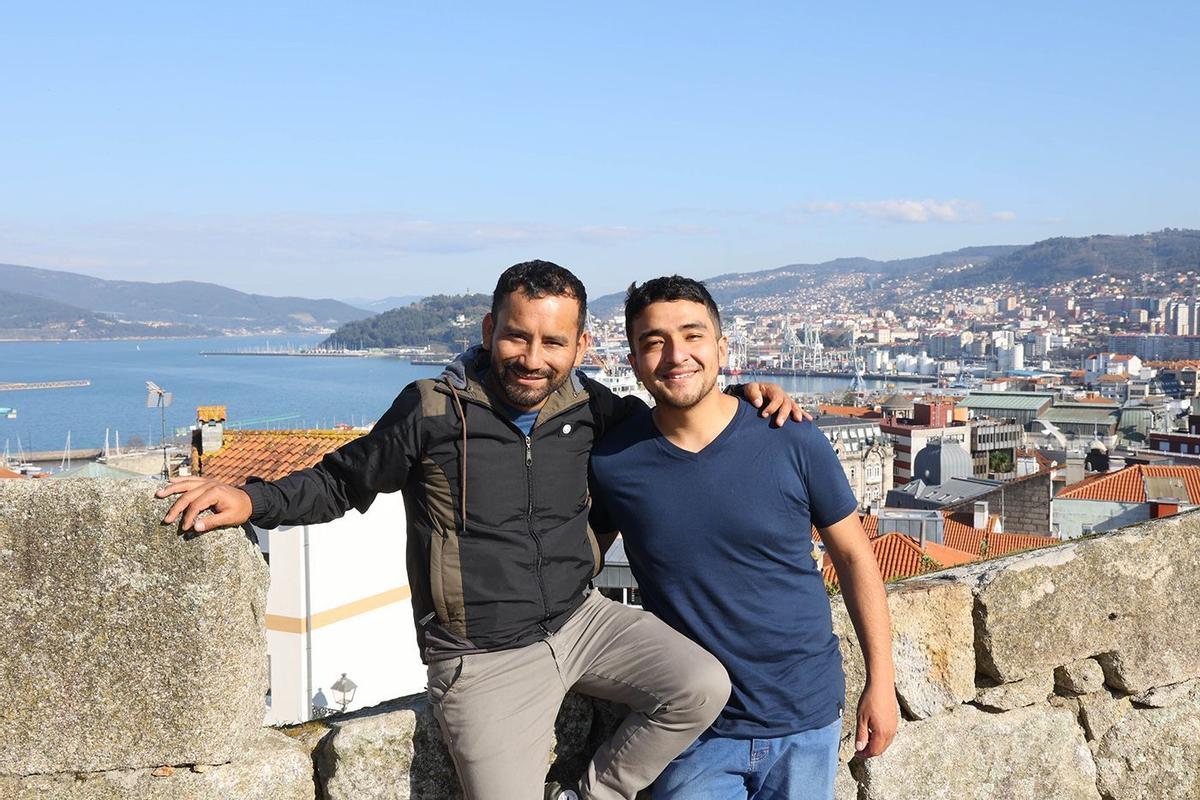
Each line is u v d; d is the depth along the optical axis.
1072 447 132.75
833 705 3.24
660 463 3.12
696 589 3.13
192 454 18.95
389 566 18.20
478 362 3.02
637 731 3.06
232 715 2.72
